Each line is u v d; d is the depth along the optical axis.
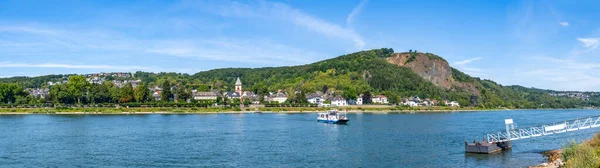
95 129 128.25
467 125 156.38
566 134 115.12
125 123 152.50
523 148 89.19
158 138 106.81
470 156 80.25
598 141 73.81
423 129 137.62
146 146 92.62
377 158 78.81
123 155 81.12
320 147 92.75
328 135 117.56
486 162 74.12
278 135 116.62
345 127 145.50
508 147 87.88
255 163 73.94
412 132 126.88
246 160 76.69
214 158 78.50
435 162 74.75
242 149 89.31
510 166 70.44
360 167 70.81
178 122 160.50
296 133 122.69
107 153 83.25
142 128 132.88
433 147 92.62
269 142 100.75
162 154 82.44
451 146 94.12
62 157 78.69
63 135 111.44
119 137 108.31
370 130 133.75
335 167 70.69
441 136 115.00
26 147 89.81
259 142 100.69
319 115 175.00
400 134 120.81
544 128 93.25
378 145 96.06
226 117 197.00
